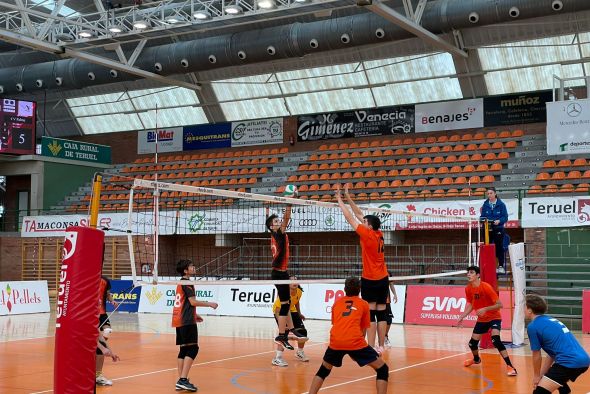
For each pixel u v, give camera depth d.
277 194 27.11
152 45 29.20
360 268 23.22
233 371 10.48
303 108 30.11
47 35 22.75
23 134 29.05
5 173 30.06
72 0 27.14
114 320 20.05
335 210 22.77
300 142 29.62
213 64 24.97
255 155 30.00
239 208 24.42
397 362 11.53
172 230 24.97
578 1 19.05
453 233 22.58
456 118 26.88
